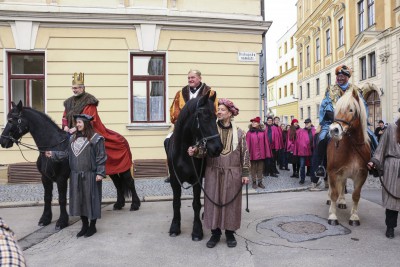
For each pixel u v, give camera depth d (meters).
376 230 5.17
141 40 9.91
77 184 4.96
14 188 8.67
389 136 4.77
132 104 10.10
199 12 10.16
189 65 10.19
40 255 4.36
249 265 3.96
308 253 4.29
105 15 9.63
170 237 5.00
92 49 9.76
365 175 5.29
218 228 4.68
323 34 31.28
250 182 9.41
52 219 6.11
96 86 9.79
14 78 9.67
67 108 6.39
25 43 9.49
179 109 5.66
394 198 4.65
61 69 9.66
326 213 6.18
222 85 10.34
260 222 5.67
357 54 23.66
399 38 18.70
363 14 23.55
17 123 5.50
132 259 4.20
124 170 6.56
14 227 5.61
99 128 6.34
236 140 4.48
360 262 3.99
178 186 5.05
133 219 6.04
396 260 4.05
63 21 9.54
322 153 6.25
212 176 4.49
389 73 19.73
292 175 10.87
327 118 6.21
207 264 4.02
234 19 10.17
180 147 4.75
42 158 5.63
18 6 9.38
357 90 5.32
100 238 5.00
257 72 10.53
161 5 10.05
